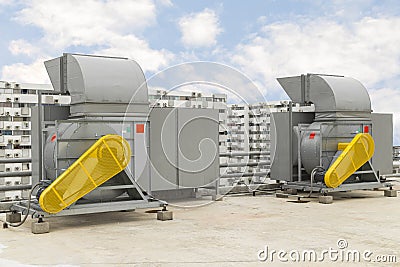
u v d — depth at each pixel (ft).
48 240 18.81
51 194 20.43
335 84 31.07
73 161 22.25
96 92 23.09
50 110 25.40
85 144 22.47
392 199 29.94
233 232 20.07
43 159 23.89
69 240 18.75
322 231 20.22
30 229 21.07
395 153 42.24
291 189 32.12
